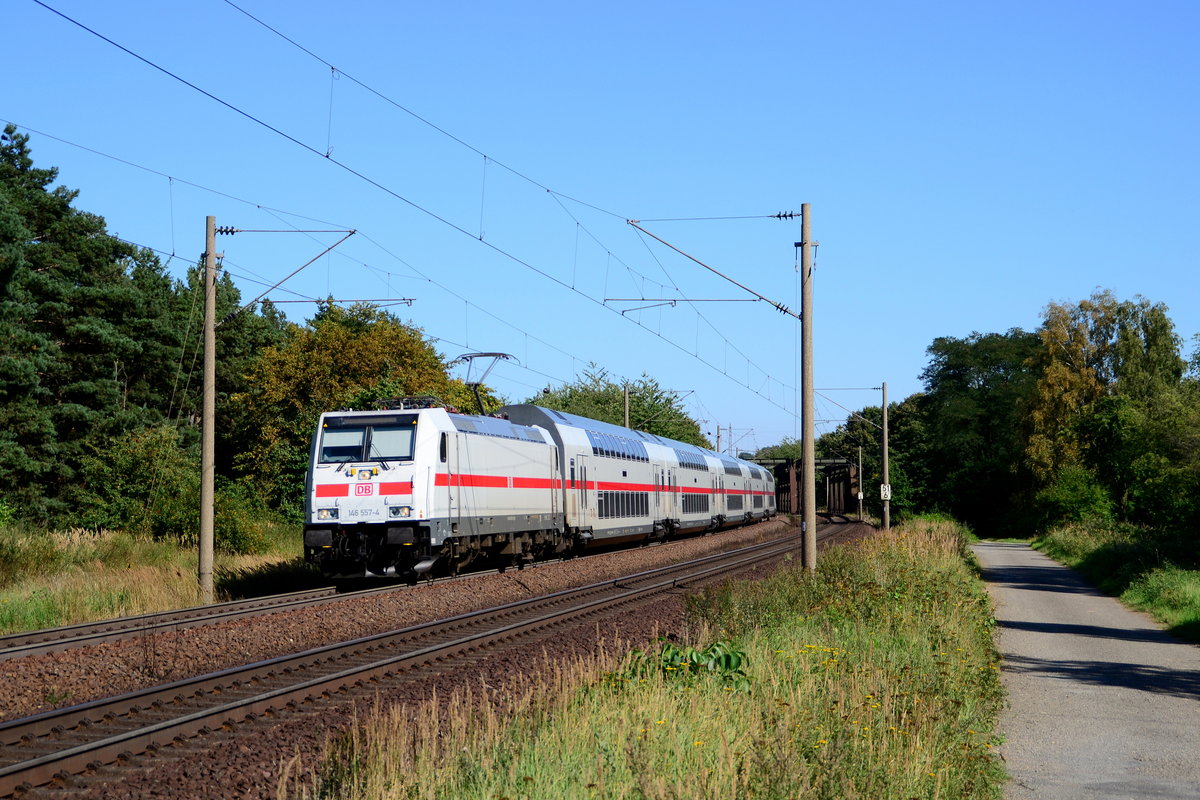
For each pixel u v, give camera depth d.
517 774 7.53
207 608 19.34
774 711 9.27
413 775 7.57
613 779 7.34
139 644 14.76
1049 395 69.44
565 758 7.80
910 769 7.96
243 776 8.38
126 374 56.94
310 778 8.41
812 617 15.96
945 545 32.03
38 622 18.64
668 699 9.57
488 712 9.09
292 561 28.45
